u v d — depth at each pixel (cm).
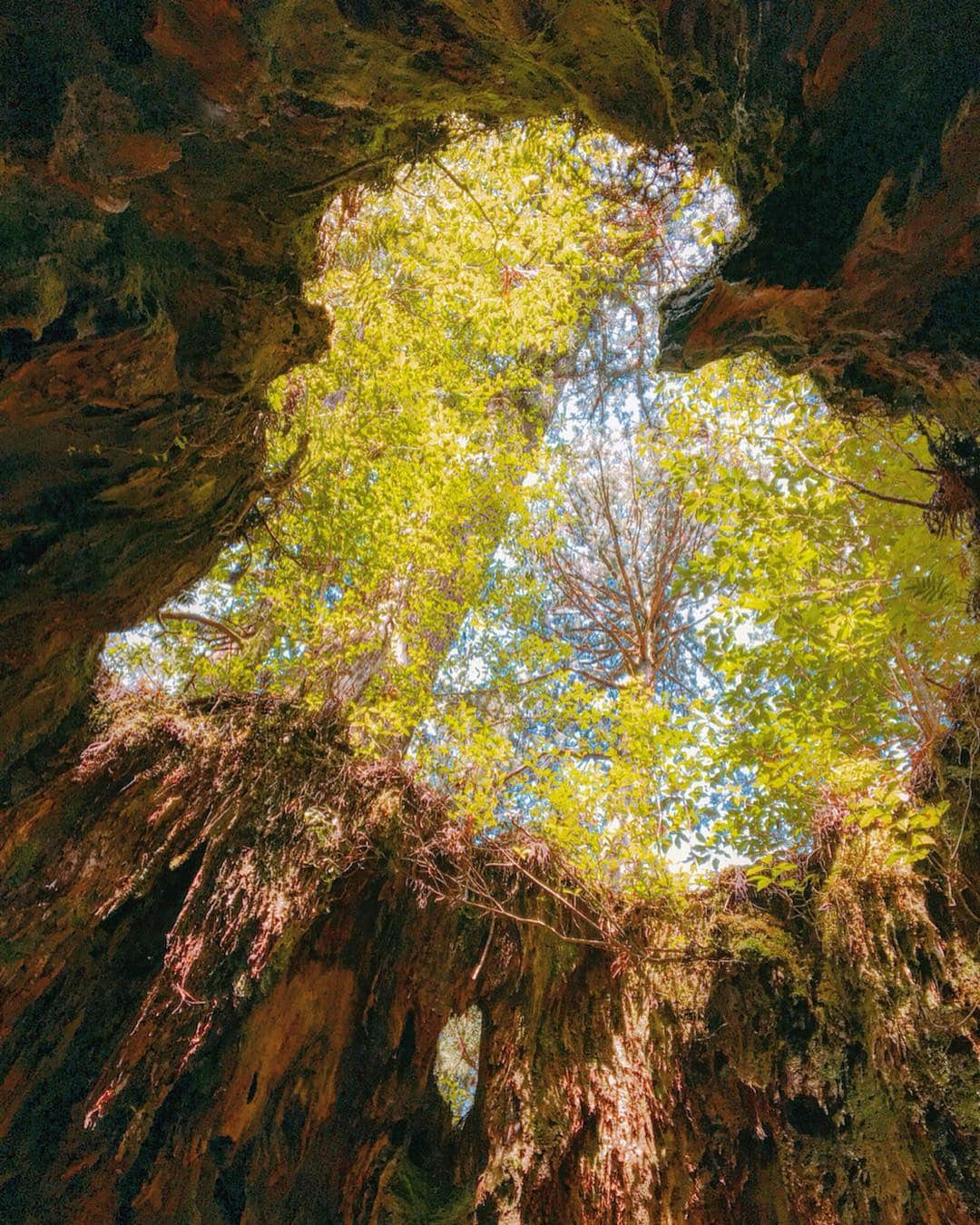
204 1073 559
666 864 655
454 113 381
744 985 657
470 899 673
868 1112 573
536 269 734
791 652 570
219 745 615
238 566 773
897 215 286
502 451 890
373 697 766
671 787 618
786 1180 599
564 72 352
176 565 440
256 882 579
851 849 638
